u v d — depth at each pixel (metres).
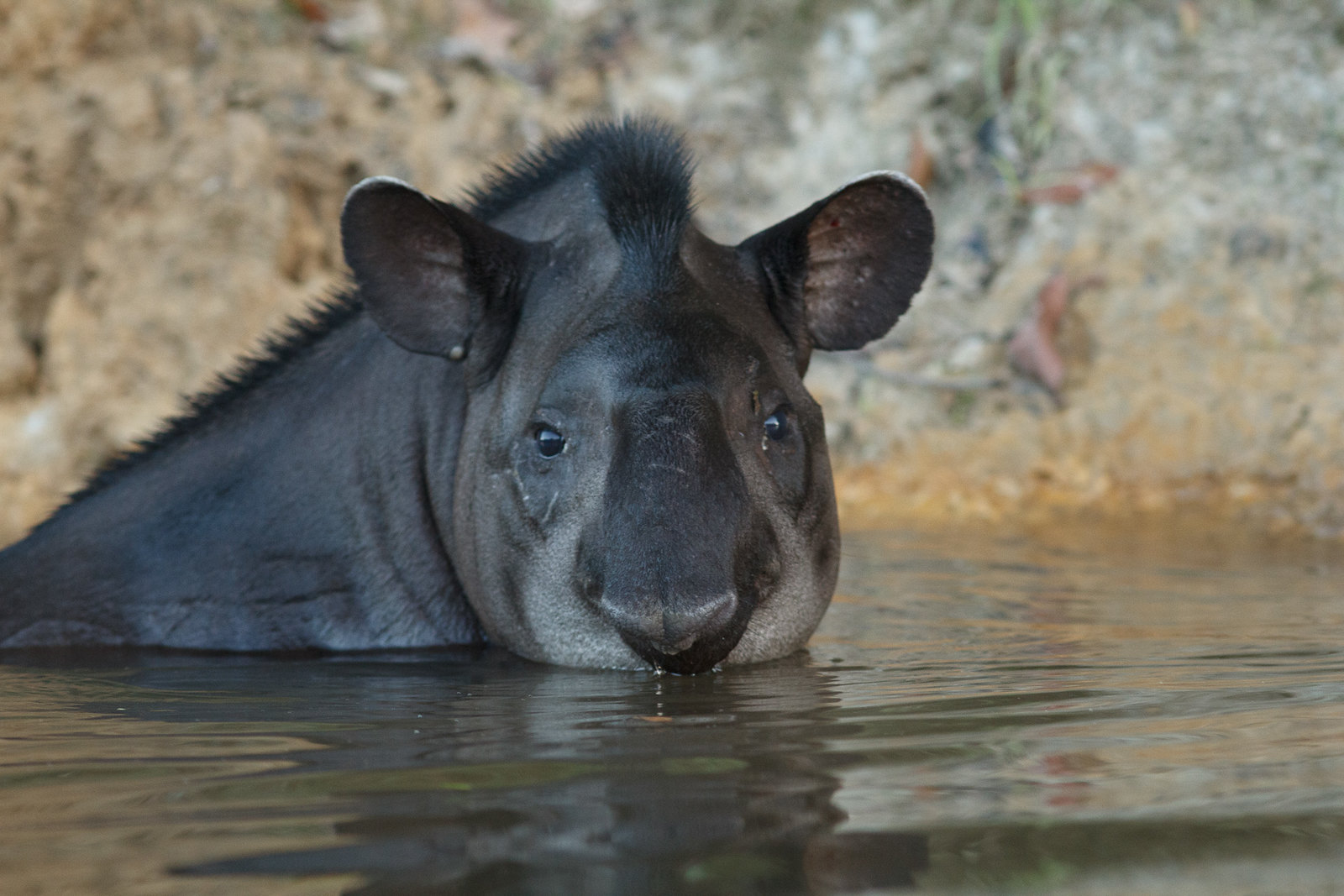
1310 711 9.19
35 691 11.15
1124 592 15.95
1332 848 6.21
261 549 14.02
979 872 6.00
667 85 30.00
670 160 12.72
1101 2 29.75
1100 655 11.89
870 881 5.92
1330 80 28.44
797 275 12.73
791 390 12.27
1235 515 22.44
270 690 11.03
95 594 14.14
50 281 27.42
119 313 26.48
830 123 29.48
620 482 10.22
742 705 9.82
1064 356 25.91
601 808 7.08
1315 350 25.03
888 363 26.48
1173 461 23.94
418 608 13.69
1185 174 27.86
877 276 13.27
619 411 10.73
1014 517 22.59
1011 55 29.70
